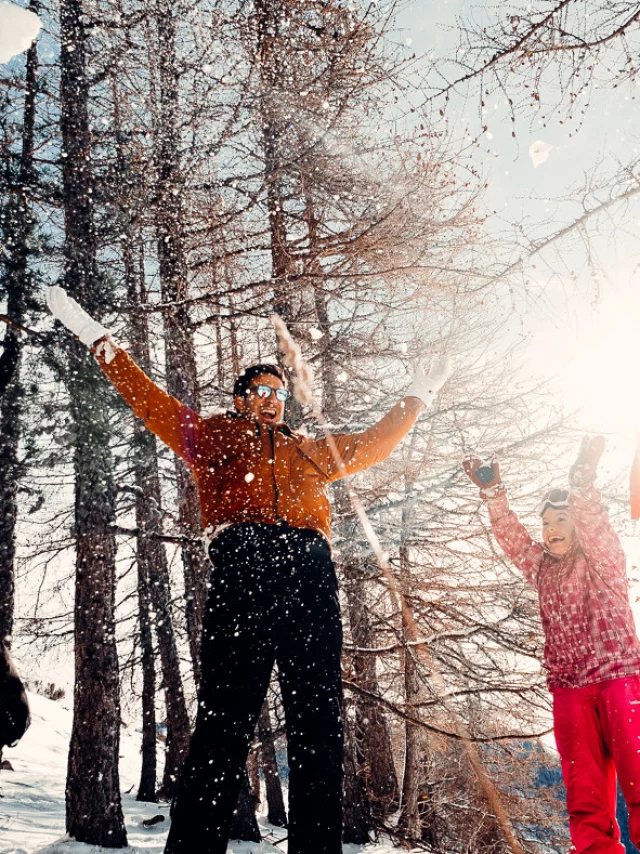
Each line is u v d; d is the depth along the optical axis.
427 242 6.61
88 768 6.62
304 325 8.60
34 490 9.30
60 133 7.18
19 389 6.53
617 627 2.79
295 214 8.03
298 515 2.12
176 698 11.63
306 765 1.80
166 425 2.25
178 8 6.23
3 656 1.78
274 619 1.90
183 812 1.69
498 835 10.27
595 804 2.62
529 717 8.29
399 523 8.43
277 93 6.66
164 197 6.64
